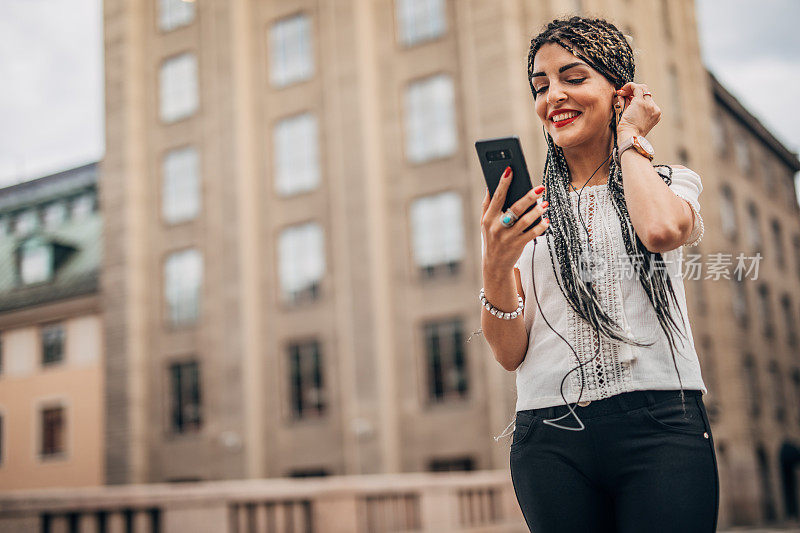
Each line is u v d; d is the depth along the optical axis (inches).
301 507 356.2
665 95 1032.8
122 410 1013.8
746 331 1194.6
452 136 888.9
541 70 69.6
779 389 1289.4
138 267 1034.7
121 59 1069.1
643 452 61.9
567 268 65.7
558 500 65.0
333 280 918.4
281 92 981.8
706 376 1029.2
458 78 891.4
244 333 950.4
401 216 902.4
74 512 268.7
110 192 1056.8
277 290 954.7
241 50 1003.3
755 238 1310.3
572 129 68.1
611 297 64.9
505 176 62.3
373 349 880.9
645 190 62.3
